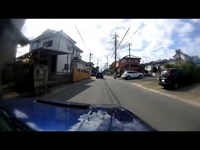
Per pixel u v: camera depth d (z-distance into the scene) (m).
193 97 11.74
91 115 2.12
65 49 28.12
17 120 1.56
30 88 9.03
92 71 71.75
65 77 20.30
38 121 1.58
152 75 51.16
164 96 12.49
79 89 15.02
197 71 16.19
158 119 6.20
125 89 16.25
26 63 9.24
